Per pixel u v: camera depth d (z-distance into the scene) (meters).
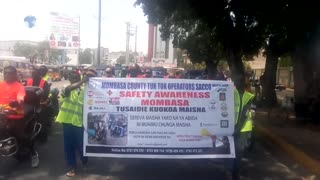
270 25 9.79
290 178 4.56
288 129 7.48
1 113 4.21
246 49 12.00
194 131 4.16
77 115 4.29
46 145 5.80
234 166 4.21
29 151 4.60
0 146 4.20
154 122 4.18
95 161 4.96
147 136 4.19
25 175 4.29
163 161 5.03
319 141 6.34
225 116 4.17
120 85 4.20
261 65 42.16
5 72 4.59
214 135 4.17
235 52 10.98
